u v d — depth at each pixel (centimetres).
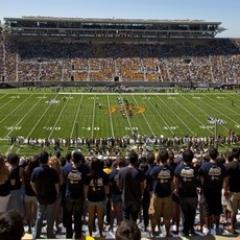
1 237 669
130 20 15350
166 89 12475
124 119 7800
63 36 15175
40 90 11869
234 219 1520
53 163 1507
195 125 7369
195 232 1548
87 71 13550
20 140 6106
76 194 1449
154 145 5944
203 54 14650
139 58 14288
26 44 14525
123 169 1418
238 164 1509
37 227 1446
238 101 10112
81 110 8656
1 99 10031
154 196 1473
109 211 1762
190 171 1438
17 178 1493
